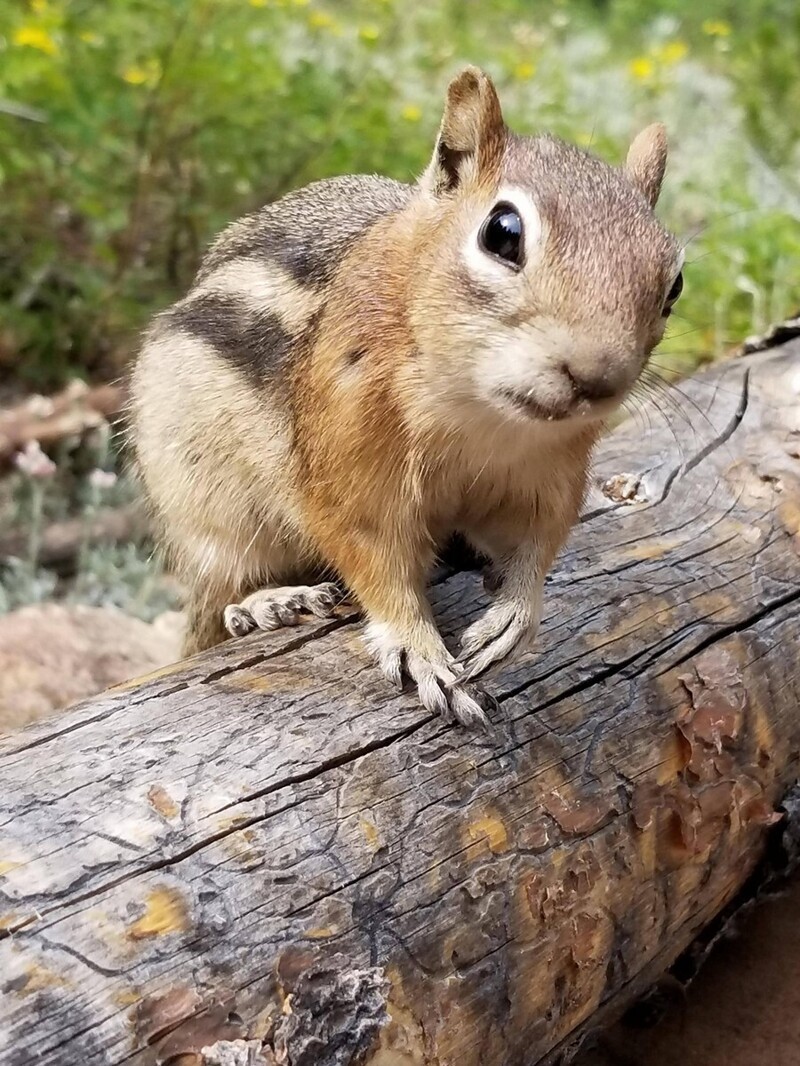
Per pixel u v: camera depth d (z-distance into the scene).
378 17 0.60
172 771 0.15
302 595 0.20
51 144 0.41
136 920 0.14
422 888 0.15
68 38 0.43
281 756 0.16
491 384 0.17
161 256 0.44
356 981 0.14
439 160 0.19
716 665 0.19
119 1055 0.13
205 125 0.42
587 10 0.83
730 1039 0.20
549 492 0.19
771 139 0.51
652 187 0.20
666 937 0.19
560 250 0.16
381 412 0.18
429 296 0.17
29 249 0.43
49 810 0.15
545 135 0.19
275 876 0.15
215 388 0.22
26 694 0.28
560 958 0.17
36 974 0.13
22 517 0.37
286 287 0.21
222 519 0.23
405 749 0.17
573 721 0.18
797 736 0.21
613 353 0.16
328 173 0.43
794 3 0.65
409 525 0.19
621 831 0.18
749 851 0.20
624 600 0.20
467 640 0.19
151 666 0.30
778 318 0.41
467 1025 0.15
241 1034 0.14
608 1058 0.20
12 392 0.42
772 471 0.23
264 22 0.50
